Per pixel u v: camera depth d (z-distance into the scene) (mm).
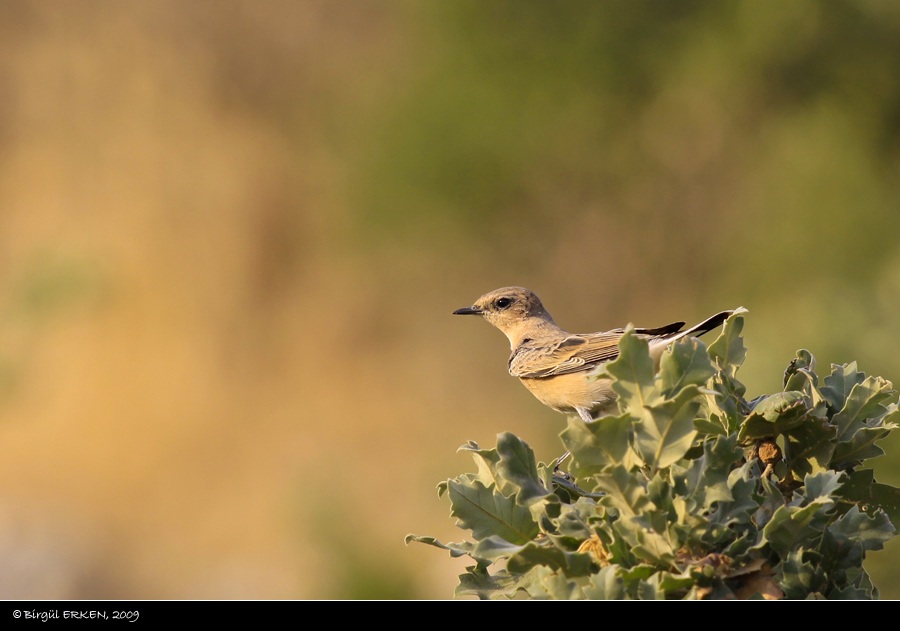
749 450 6395
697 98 31750
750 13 30438
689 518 5230
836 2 29688
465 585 6051
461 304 36594
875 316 18828
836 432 6289
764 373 19094
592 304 35406
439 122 33594
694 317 31422
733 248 30500
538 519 6004
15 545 29219
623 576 5309
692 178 33000
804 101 30688
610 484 5277
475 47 33344
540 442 32125
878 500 6367
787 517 5434
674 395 5410
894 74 29641
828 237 27844
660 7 31969
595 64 32156
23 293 35688
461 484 6180
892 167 29281
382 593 24047
